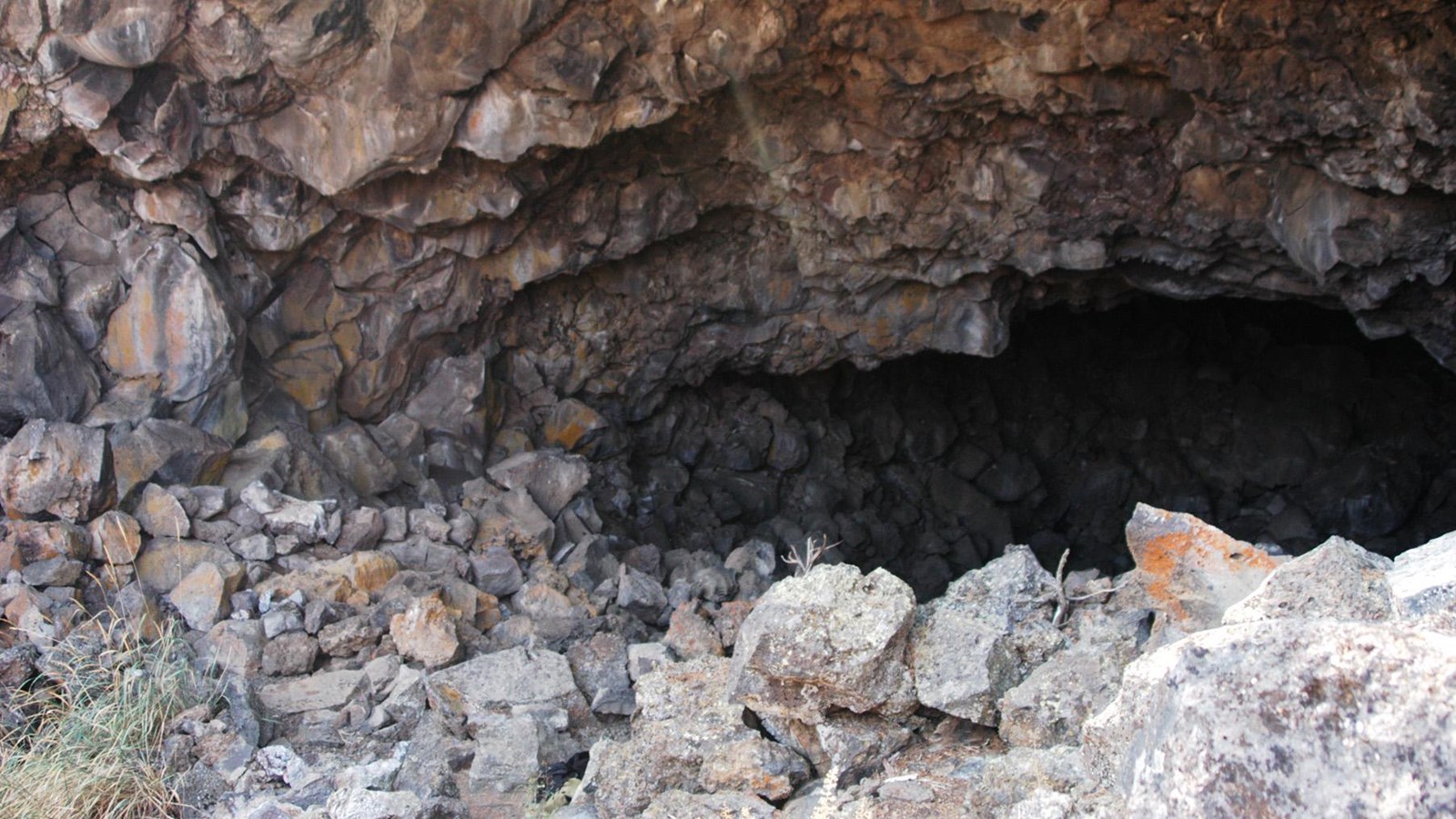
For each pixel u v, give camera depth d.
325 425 6.95
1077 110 6.98
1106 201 7.48
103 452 5.37
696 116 7.02
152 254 6.09
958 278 8.23
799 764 3.59
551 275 7.61
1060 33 6.41
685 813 3.34
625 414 9.11
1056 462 12.27
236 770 4.19
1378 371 11.79
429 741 4.42
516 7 5.85
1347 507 11.30
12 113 5.60
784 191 7.79
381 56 5.89
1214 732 1.67
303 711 4.73
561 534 7.28
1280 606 2.84
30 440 5.26
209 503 5.69
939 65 6.70
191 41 5.65
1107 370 12.44
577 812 3.73
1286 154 6.97
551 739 4.41
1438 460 11.37
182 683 4.54
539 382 8.34
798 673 3.52
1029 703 3.41
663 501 9.35
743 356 9.01
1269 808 1.61
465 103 6.17
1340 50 6.19
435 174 6.64
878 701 3.55
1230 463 11.98
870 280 8.37
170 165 5.96
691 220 7.78
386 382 7.30
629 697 4.82
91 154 6.07
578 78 6.15
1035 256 7.86
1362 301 7.38
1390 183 6.56
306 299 7.01
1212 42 6.34
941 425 11.78
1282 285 7.91
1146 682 2.22
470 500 7.12
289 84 5.96
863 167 7.54
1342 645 1.64
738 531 9.72
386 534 6.24
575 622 5.73
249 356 6.70
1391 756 1.55
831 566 3.71
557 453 7.75
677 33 6.20
